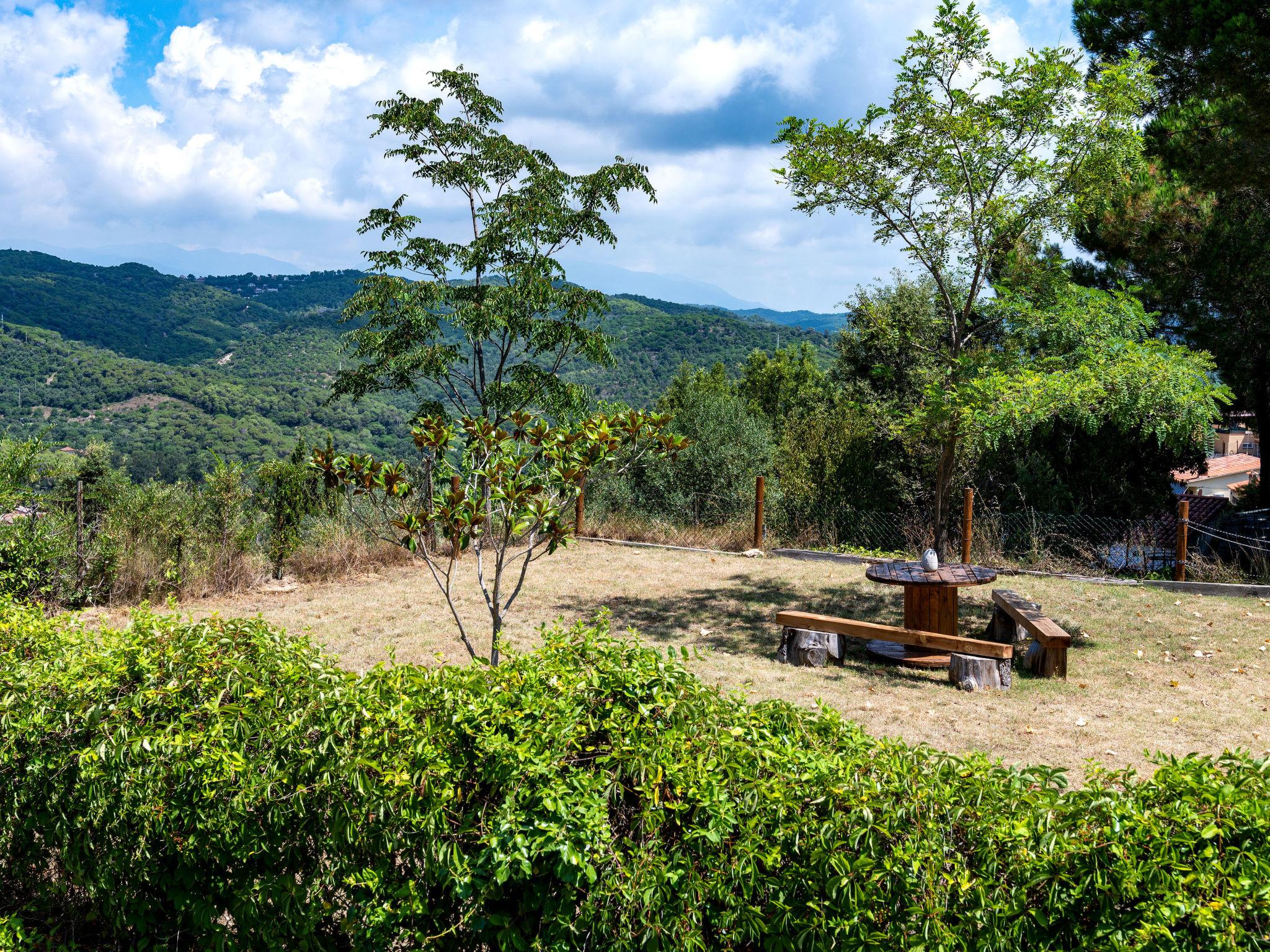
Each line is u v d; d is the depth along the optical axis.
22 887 3.53
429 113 13.56
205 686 3.31
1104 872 2.24
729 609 9.53
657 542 13.46
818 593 10.33
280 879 2.91
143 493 10.36
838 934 2.36
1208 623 8.84
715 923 2.47
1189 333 13.29
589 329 14.86
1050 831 2.36
